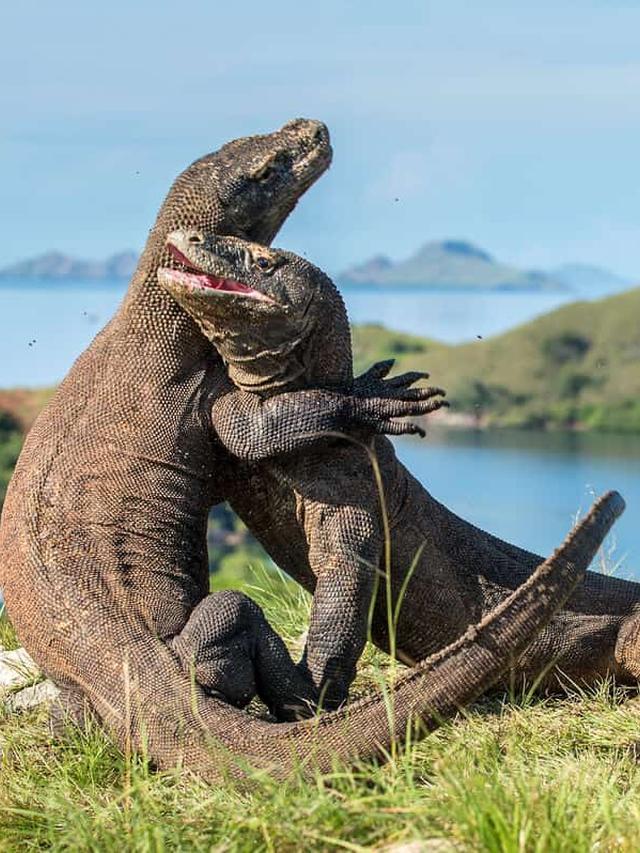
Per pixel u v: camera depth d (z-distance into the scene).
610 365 73.06
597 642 10.09
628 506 33.81
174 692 8.35
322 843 7.16
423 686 8.07
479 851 6.80
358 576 9.39
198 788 8.10
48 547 8.93
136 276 9.62
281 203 9.97
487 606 10.12
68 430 9.30
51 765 8.80
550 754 8.66
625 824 7.09
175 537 9.25
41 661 8.97
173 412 9.34
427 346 76.12
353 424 9.44
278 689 8.80
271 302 9.13
